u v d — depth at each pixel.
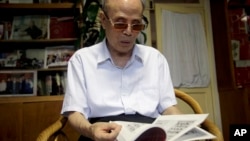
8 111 1.87
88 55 0.88
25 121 1.87
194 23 2.75
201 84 2.68
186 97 1.01
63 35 2.25
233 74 2.47
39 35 2.23
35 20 2.28
